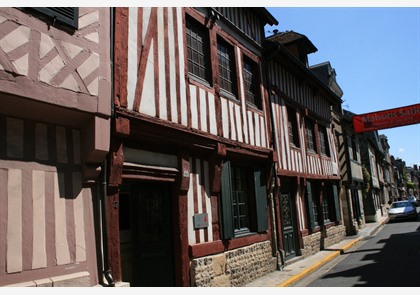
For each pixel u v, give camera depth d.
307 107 12.12
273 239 8.28
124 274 5.50
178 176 5.72
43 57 3.61
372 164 27.44
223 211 6.56
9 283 3.28
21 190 3.51
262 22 9.37
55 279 3.58
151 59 5.34
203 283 5.75
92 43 4.14
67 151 4.01
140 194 5.65
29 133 3.71
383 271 7.43
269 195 8.41
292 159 10.03
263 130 8.47
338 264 9.05
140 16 5.27
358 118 13.95
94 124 4.04
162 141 5.39
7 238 3.32
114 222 4.43
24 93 3.39
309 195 11.08
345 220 15.66
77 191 4.02
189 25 6.61
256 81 8.75
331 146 14.28
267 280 7.14
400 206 24.14
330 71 18.22
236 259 6.76
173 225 5.64
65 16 3.86
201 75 6.73
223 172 6.73
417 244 11.09
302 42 12.87
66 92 3.77
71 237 3.86
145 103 5.11
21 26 3.47
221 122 6.82
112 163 4.47
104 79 4.21
